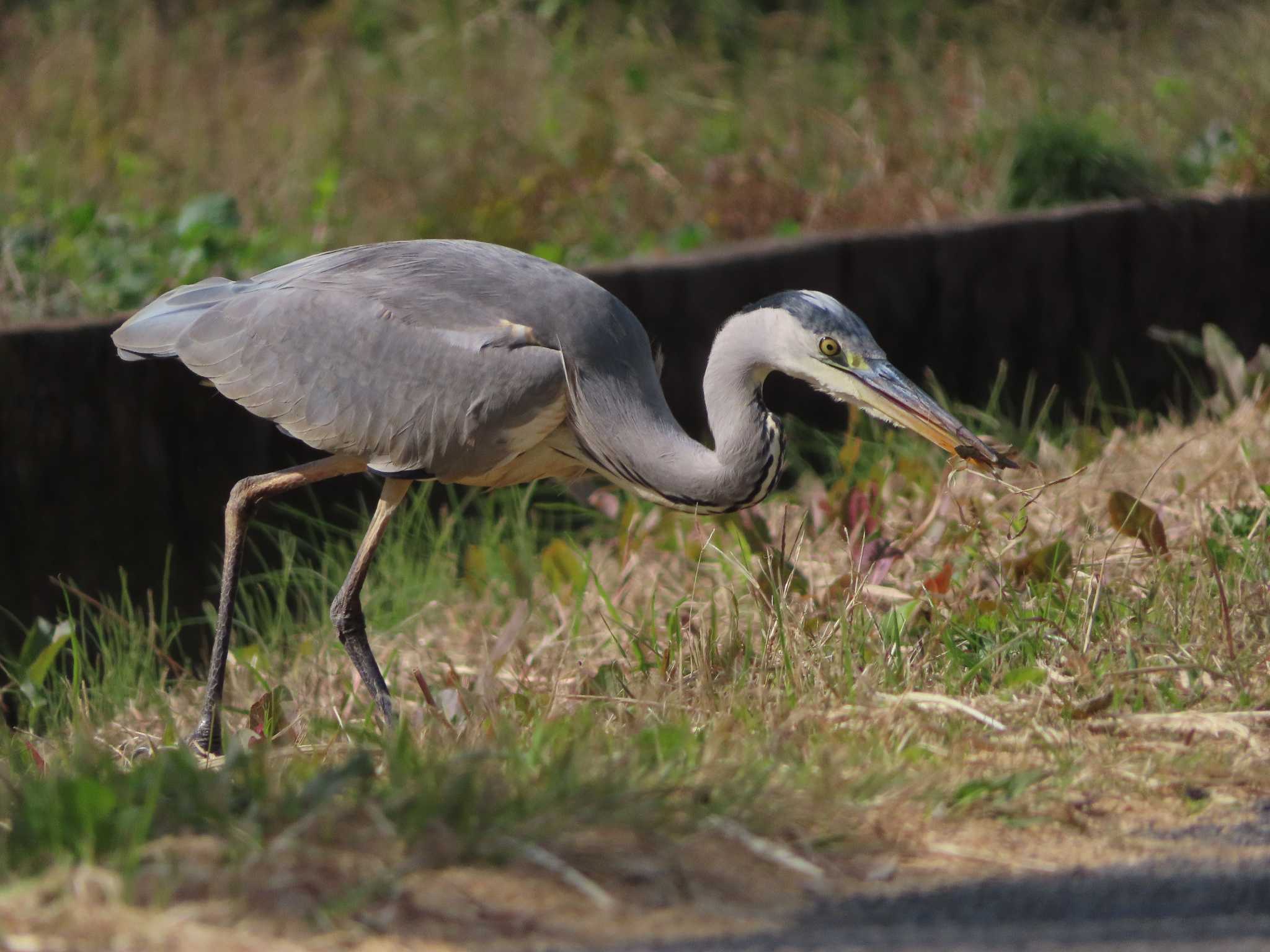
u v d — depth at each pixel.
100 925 5.34
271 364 9.20
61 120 18.66
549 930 5.56
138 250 14.68
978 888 6.01
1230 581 9.31
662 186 17.66
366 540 9.45
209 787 6.31
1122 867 6.23
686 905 5.80
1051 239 14.47
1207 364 15.16
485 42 22.08
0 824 6.33
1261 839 6.53
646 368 9.12
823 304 8.66
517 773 6.82
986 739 7.63
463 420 8.93
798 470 13.42
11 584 11.08
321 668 10.56
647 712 8.19
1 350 10.87
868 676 8.37
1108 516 10.79
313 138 18.39
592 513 12.45
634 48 21.53
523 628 10.48
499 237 16.30
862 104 19.42
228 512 9.42
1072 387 14.77
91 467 11.30
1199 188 16.75
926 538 10.44
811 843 6.35
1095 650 8.57
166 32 22.14
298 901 5.59
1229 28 21.02
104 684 10.52
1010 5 22.44
